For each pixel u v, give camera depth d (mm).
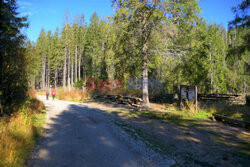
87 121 9180
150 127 7746
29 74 11328
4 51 8977
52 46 57750
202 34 21250
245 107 12562
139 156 4473
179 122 8891
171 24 13625
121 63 16656
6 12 8969
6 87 9266
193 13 13734
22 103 9961
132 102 17688
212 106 12969
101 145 5309
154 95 22875
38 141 5625
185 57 15461
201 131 7055
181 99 13477
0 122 6758
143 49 14953
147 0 13414
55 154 4543
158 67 17125
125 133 6715
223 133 6773
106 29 15602
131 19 14266
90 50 48344
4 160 3797
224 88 26562
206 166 3883
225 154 4559
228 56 9305
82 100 24203
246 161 4090
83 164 3955
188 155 4520
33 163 3975
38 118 9648
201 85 24781
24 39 10023
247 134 6664
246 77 19375
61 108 15141
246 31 8367
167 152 4746
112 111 12992
